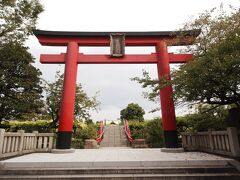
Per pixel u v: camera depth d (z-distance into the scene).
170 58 11.33
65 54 11.42
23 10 10.76
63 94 10.61
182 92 8.02
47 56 11.30
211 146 9.01
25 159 7.42
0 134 7.43
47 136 10.77
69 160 7.05
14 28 10.78
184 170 6.32
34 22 11.35
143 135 17.89
